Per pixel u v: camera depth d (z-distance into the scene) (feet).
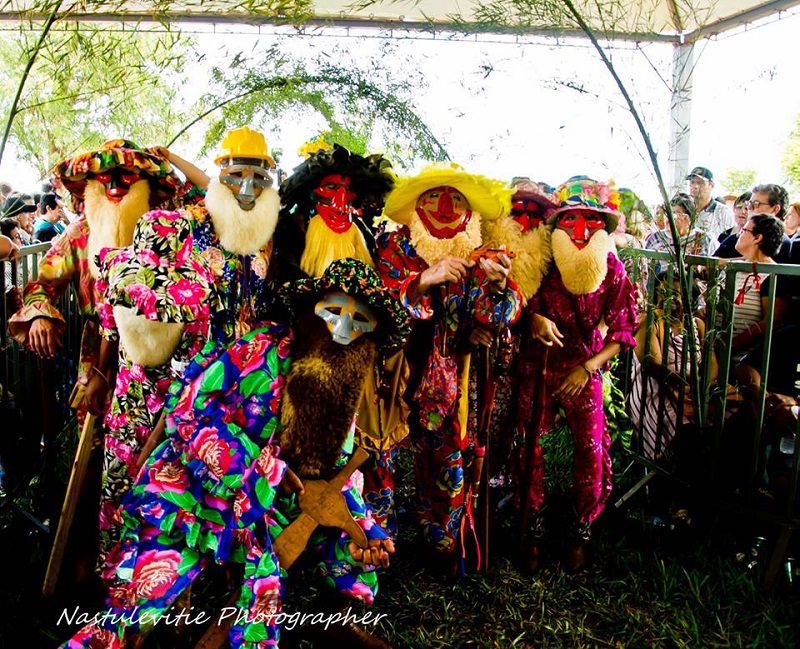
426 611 10.30
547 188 13.70
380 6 19.80
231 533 7.45
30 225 18.99
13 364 11.78
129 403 9.57
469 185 10.23
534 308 11.46
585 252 10.81
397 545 12.08
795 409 11.42
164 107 14.43
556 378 11.55
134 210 10.09
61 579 10.21
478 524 11.34
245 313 9.63
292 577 10.44
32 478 12.72
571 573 11.44
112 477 9.72
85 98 12.25
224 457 7.22
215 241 9.37
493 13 12.96
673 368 13.19
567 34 13.58
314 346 7.70
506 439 12.05
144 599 7.29
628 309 11.48
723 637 9.86
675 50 16.81
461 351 10.55
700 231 13.76
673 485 13.10
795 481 10.93
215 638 7.62
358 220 10.93
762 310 12.96
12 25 14.76
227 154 9.20
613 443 14.93
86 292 10.36
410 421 10.87
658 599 10.71
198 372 7.71
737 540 12.02
